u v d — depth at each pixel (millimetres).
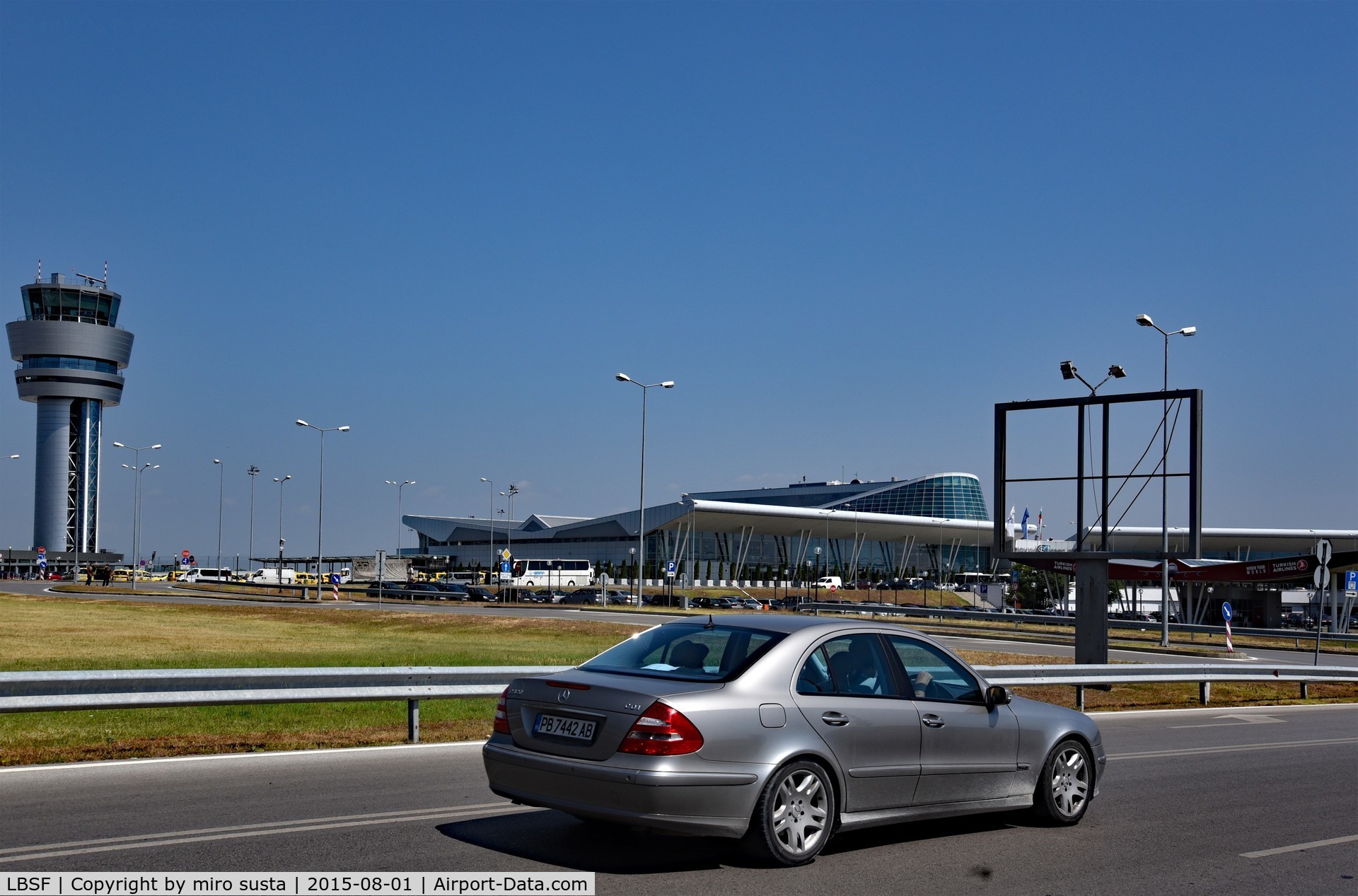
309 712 15406
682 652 7641
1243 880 7273
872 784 7516
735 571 123938
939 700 8094
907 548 140125
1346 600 53281
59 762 10789
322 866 6914
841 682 7617
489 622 44188
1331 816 9578
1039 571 93688
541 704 7332
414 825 8133
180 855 7098
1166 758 13172
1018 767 8461
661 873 6980
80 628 36406
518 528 150500
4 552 153500
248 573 133000
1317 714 20047
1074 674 19172
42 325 172500
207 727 13484
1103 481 22828
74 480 176750
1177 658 36188
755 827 6992
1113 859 7773
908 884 6891
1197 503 21609
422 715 15453
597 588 110688
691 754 6727
